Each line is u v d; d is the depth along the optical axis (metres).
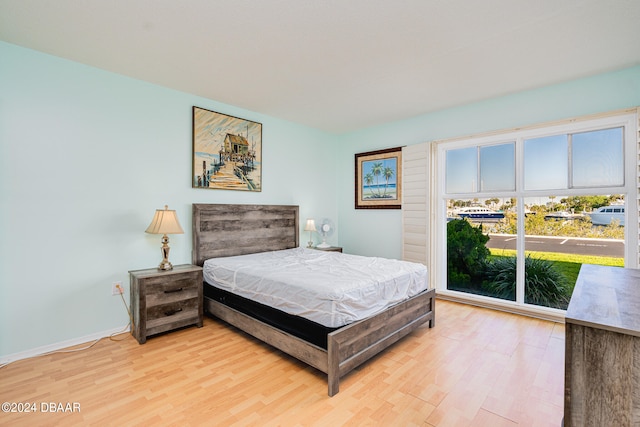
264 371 2.17
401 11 1.94
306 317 2.15
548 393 1.90
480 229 3.79
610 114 2.80
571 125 3.06
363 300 2.19
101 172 2.77
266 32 2.19
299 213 4.66
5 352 2.31
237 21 2.05
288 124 4.50
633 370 0.89
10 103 2.34
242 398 1.85
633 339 0.89
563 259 3.21
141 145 3.02
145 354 2.42
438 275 4.04
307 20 2.04
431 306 2.96
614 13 1.95
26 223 2.40
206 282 3.26
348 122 4.55
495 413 1.71
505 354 2.42
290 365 2.26
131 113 2.96
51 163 2.52
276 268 2.79
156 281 2.70
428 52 2.47
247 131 3.93
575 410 0.98
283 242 4.30
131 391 1.91
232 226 3.70
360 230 4.99
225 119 3.69
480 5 1.88
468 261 3.90
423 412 1.72
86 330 2.68
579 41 2.30
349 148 5.16
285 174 4.46
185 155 3.36
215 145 3.60
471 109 3.71
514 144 3.47
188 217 3.39
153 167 3.11
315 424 1.62
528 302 3.43
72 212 2.62
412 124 4.29
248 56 2.54
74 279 2.62
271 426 1.60
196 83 3.10
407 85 3.15
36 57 2.45
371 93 3.38
